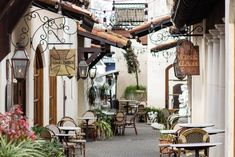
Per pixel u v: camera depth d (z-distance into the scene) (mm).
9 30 9422
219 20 11766
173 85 34719
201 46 16469
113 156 18188
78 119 25203
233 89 9133
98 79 33062
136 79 42281
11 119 9688
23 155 8180
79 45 26469
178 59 14656
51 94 19516
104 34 23391
